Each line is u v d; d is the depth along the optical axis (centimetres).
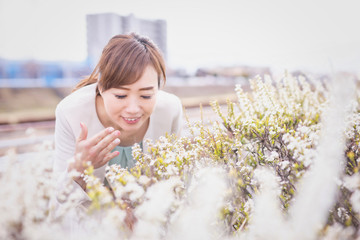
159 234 71
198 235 58
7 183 64
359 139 94
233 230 80
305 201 60
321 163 68
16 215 60
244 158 104
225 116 120
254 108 134
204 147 105
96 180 76
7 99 916
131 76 113
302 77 155
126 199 83
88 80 157
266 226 56
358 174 81
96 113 147
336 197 76
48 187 72
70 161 96
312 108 144
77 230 79
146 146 151
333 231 65
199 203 62
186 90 1259
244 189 90
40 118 792
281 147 102
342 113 78
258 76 132
